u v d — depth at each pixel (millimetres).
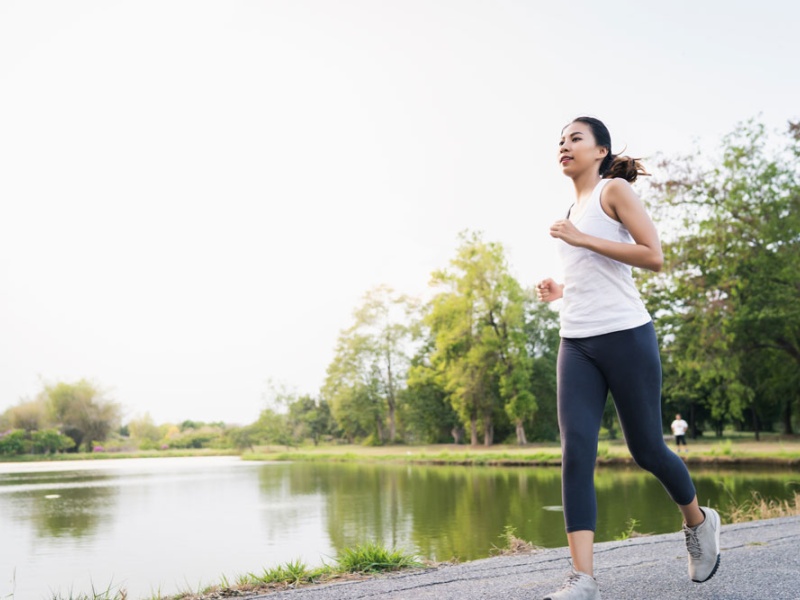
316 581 3377
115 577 6527
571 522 2217
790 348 24812
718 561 2559
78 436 64250
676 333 24891
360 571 3611
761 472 17094
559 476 19359
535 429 45781
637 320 2320
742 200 23688
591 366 2367
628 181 2564
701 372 24016
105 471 29391
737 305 23391
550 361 47000
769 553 3324
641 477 17141
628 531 7660
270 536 9039
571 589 2100
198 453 59062
